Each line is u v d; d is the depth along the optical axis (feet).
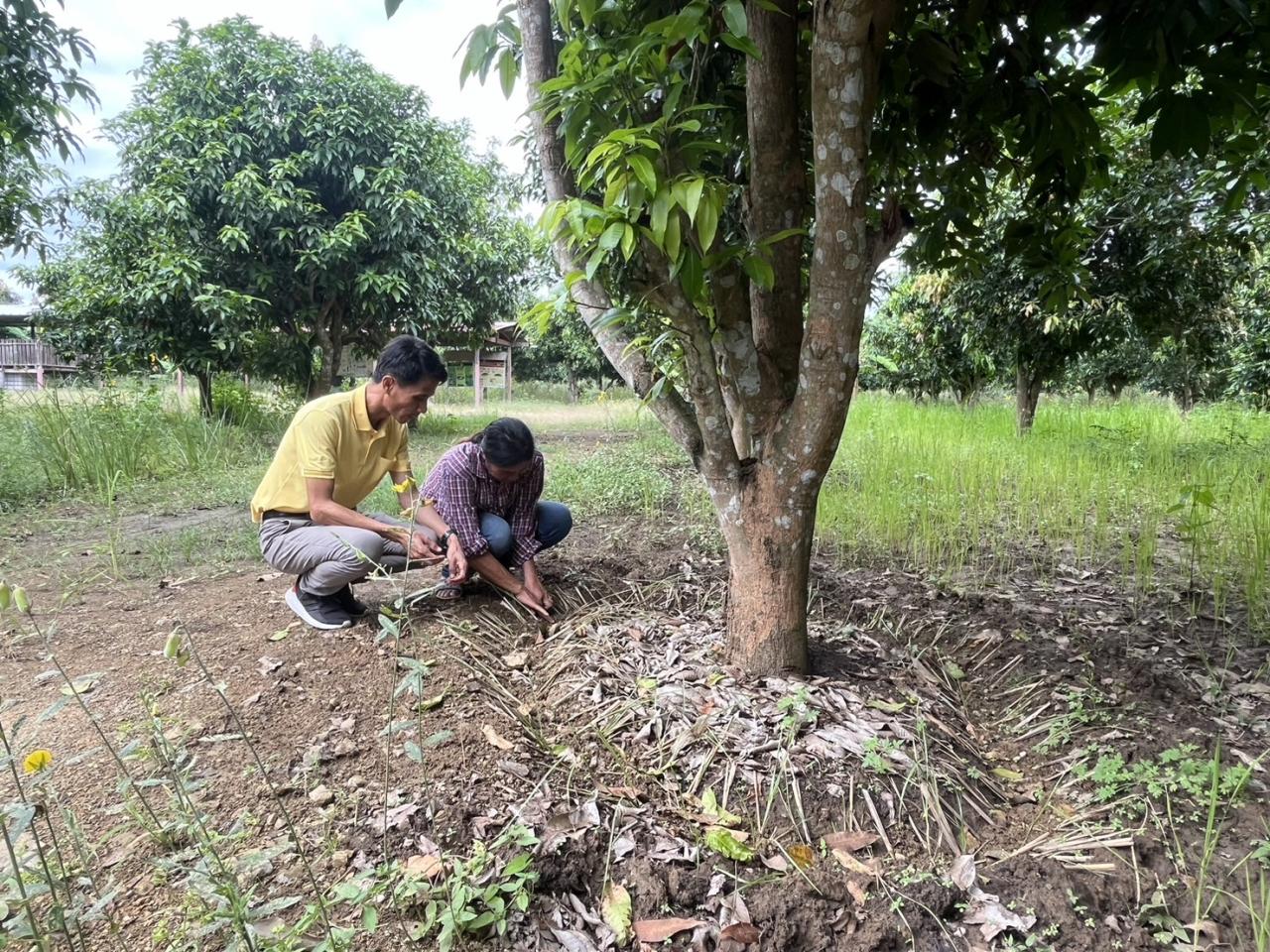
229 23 30.81
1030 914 5.77
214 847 5.22
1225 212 10.94
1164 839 6.59
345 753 6.95
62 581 12.41
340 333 35.06
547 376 85.97
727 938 5.44
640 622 10.11
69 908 4.39
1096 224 22.03
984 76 8.87
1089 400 51.90
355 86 31.27
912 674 9.26
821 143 6.60
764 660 8.35
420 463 23.79
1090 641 10.43
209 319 30.01
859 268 6.91
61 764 4.99
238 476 21.71
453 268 35.42
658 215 6.07
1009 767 7.93
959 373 40.55
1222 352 32.24
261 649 9.13
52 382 30.86
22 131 16.05
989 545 15.07
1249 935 5.66
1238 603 11.89
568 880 5.80
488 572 10.11
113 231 29.86
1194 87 8.71
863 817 6.66
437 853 5.79
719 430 7.89
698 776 6.98
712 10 6.82
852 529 15.21
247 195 28.81
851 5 6.02
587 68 6.82
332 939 4.52
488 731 7.34
